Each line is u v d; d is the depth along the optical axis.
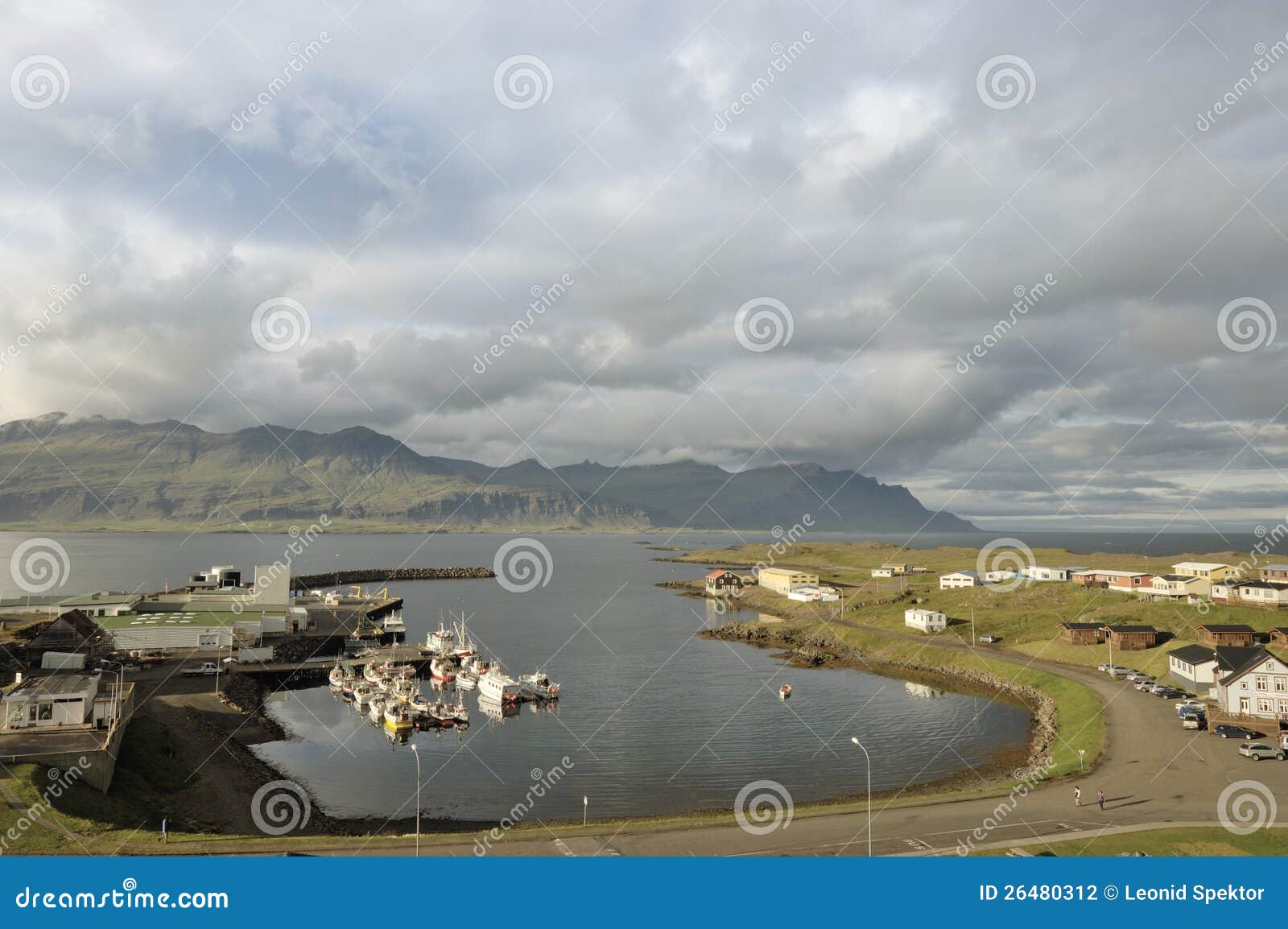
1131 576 160.00
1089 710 93.31
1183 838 52.12
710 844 52.84
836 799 72.56
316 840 53.03
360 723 105.31
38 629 139.75
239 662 133.50
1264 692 84.75
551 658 154.75
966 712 107.62
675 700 118.81
